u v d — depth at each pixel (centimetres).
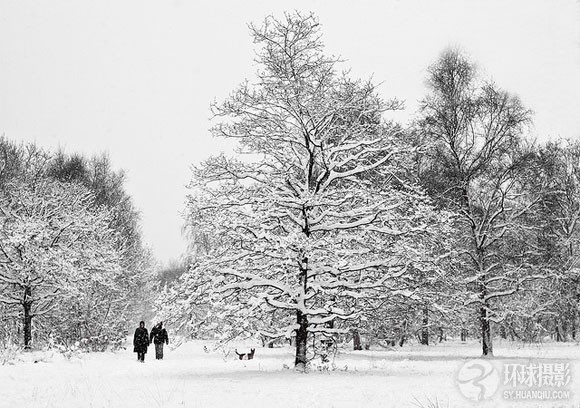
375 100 1877
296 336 1714
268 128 1831
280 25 1780
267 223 1734
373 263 1683
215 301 1623
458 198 2612
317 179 1875
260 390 1183
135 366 2017
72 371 1722
